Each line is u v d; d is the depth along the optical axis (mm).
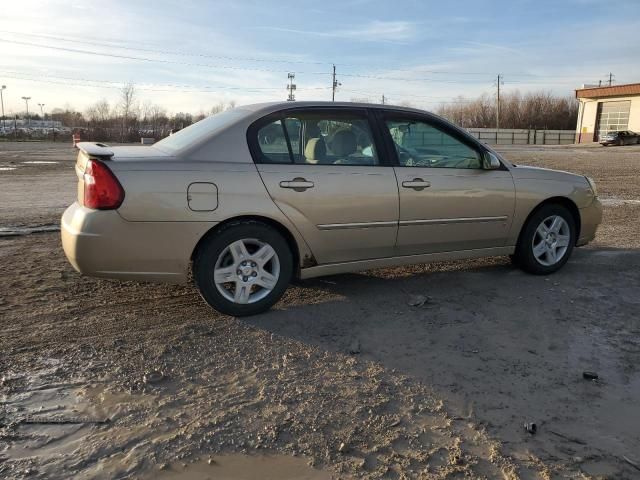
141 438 2510
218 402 2844
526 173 5035
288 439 2547
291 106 4113
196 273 3820
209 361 3307
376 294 4605
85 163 3604
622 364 3393
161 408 2768
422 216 4469
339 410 2805
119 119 59281
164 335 3654
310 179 3996
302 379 3121
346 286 4812
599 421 2773
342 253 4242
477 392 3025
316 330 3818
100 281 4758
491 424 2725
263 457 2414
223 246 3812
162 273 3688
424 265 5562
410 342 3656
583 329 3924
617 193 12016
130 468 2303
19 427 2564
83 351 3377
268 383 3061
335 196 4078
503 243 5016
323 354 3449
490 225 4844
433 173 4516
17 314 3945
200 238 3725
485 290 4758
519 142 67312
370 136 4340
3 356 3268
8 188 11625
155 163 3596
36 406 2748
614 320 4098
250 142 3898
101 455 2379
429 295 4605
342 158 4207
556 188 5145
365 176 4199
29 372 3088
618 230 7535
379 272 5270
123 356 3328
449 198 4570
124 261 3568
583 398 2988
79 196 3783
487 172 4809
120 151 3830
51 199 9938
